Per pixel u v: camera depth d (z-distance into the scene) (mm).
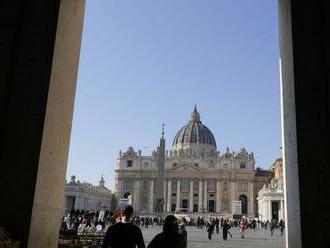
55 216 8945
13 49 8414
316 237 6953
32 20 8523
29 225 7535
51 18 8492
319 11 7977
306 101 7559
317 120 7445
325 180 7160
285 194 9070
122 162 174125
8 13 8586
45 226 8320
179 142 198625
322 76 7648
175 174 169000
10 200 7672
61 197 9383
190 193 166625
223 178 168375
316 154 7293
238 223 91750
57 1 8570
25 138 7957
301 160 7289
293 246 7848
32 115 8055
